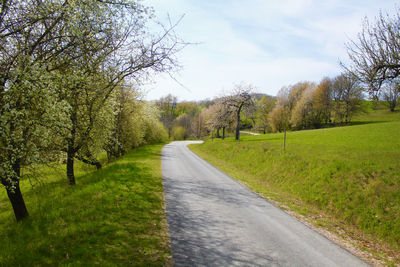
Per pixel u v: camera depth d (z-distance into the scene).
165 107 108.12
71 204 8.23
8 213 8.95
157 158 24.08
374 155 13.62
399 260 5.85
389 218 7.90
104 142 14.49
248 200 10.22
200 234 6.41
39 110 6.38
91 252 4.88
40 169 8.25
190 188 11.80
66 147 11.19
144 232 6.21
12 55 6.53
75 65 8.59
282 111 66.00
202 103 132.75
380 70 9.68
